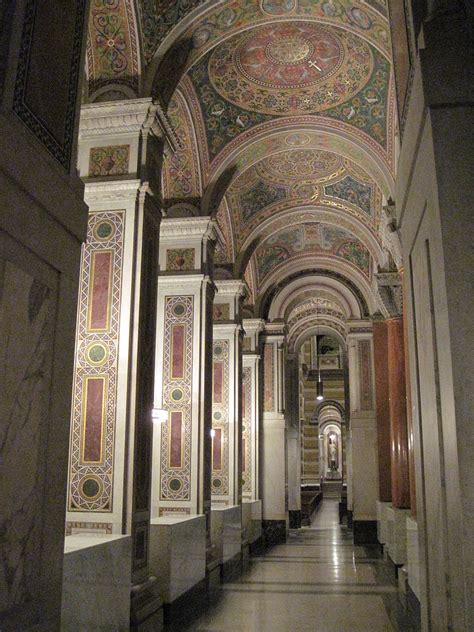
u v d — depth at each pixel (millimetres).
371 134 10188
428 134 2748
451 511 2543
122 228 6941
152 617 6652
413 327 3621
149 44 7430
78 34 3973
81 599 4832
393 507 11695
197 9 7617
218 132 10406
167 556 7535
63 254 3533
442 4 2857
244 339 17062
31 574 3137
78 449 6531
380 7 7297
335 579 10711
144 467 6766
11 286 2998
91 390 6633
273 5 7934
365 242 14227
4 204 2924
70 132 3764
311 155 11984
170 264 10453
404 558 10531
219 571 10852
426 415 3215
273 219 13953
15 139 3023
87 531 6336
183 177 10453
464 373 2453
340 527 21422
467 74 2711
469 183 2609
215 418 13609
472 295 2506
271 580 10570
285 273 17703
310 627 7211
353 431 16953
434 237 2707
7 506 2928
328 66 9289
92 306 6828
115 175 7090
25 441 3104
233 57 9102
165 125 7508
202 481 9688
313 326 23141
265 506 17469
